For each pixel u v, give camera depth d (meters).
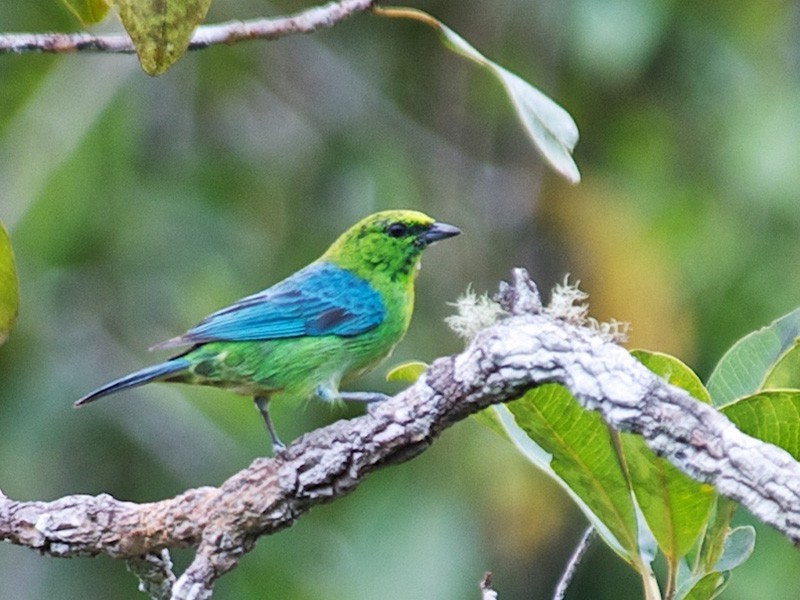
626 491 5.38
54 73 13.53
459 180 14.41
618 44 12.56
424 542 11.86
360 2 7.03
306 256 13.60
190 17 6.16
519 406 5.32
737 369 5.74
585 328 5.05
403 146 14.45
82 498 5.87
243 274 13.34
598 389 4.74
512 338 4.98
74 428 12.39
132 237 13.12
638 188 13.30
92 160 13.13
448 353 13.36
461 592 11.70
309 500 5.51
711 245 12.48
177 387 12.67
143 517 5.73
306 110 14.53
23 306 12.60
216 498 5.61
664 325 12.32
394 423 5.33
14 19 13.34
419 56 14.82
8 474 12.07
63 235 12.91
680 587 5.38
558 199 13.70
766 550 10.72
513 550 12.00
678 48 13.30
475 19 14.38
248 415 12.58
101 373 12.68
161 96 14.02
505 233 14.12
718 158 12.97
